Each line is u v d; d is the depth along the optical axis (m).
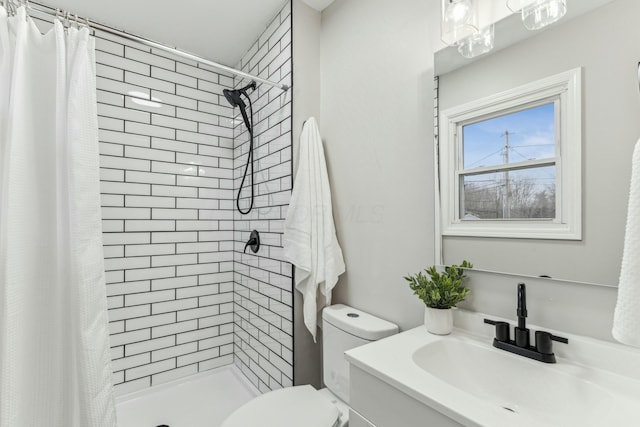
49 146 1.01
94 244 1.02
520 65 0.88
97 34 1.77
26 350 0.93
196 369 2.11
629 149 0.70
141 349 1.89
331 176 1.60
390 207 1.28
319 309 1.59
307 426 1.08
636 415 0.59
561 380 0.73
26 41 0.96
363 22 1.42
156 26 1.82
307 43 1.65
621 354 0.70
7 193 0.90
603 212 0.74
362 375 0.81
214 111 2.23
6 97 0.95
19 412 0.90
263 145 1.89
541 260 0.84
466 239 1.01
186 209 2.09
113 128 1.82
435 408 0.62
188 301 2.08
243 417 1.12
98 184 1.05
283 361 1.64
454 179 1.05
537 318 0.86
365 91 1.40
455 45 1.04
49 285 0.99
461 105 1.02
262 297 1.87
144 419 1.68
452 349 0.93
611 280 0.73
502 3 0.92
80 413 0.97
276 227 1.73
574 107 0.78
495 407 0.60
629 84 0.70
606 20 0.73
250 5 1.66
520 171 0.88
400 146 1.24
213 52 2.12
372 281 1.36
